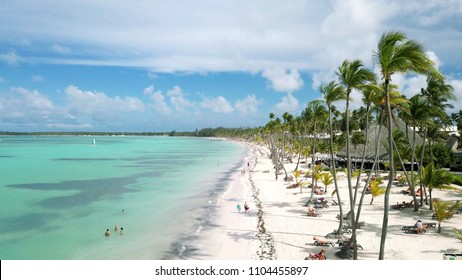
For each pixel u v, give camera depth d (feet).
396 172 186.91
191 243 90.38
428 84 110.93
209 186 184.44
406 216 105.91
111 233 100.94
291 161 318.86
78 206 136.77
